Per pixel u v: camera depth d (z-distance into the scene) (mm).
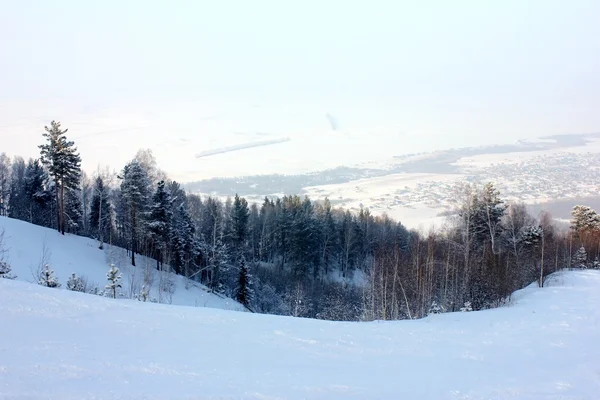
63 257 40906
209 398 7211
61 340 9289
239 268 47625
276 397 7578
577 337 14211
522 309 21406
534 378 9703
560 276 38188
